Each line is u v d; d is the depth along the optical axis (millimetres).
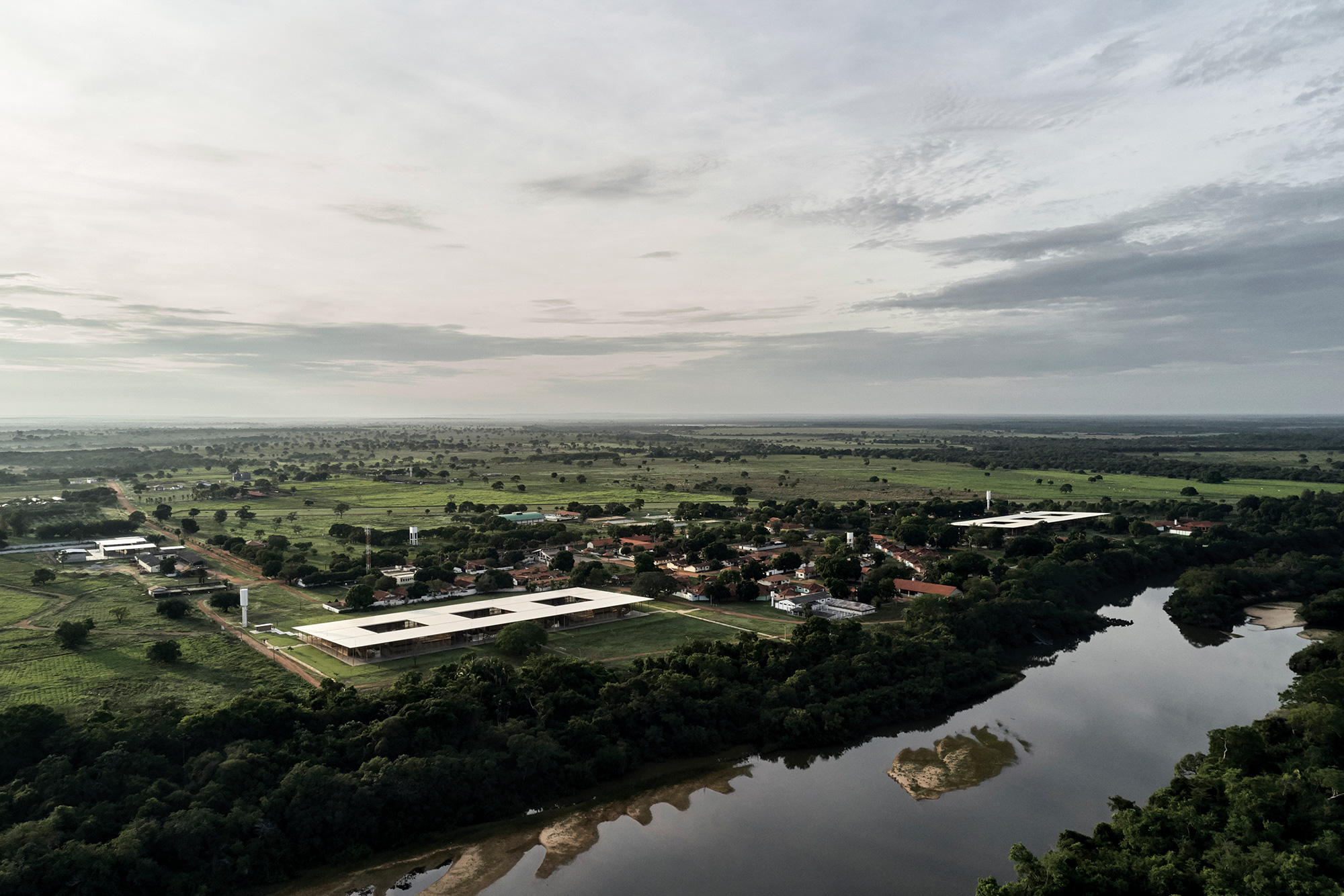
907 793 92250
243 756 83812
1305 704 90438
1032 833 83312
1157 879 63719
